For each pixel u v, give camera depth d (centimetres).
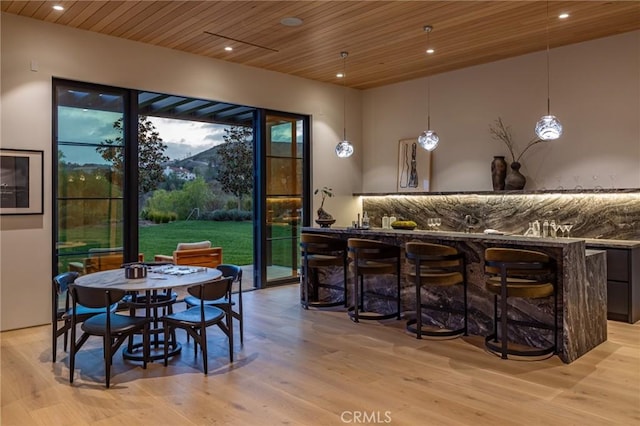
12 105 490
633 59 553
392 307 546
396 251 522
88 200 555
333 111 805
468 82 707
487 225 690
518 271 390
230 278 395
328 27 533
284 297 659
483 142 691
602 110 578
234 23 520
